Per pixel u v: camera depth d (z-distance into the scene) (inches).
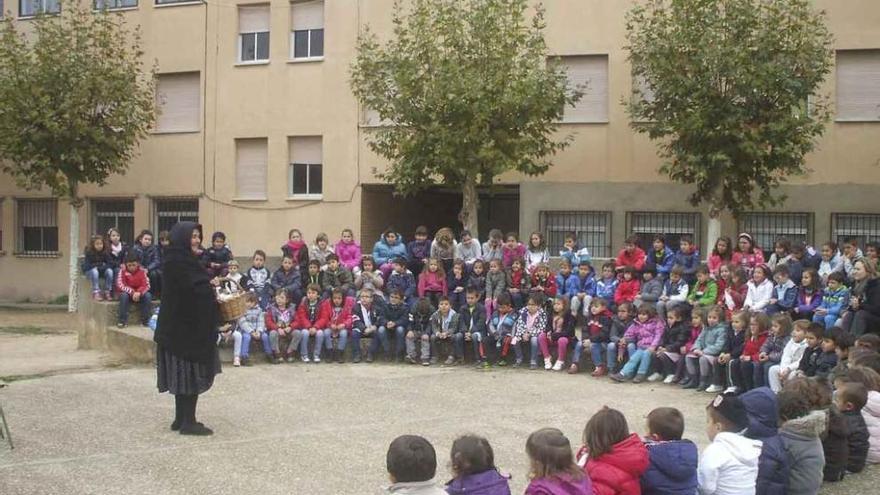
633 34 770.8
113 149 905.5
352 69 826.8
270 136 940.0
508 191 928.9
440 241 655.8
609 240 815.7
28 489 292.4
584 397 472.1
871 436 344.5
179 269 362.6
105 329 618.2
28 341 696.4
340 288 597.9
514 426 398.3
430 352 586.2
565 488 205.6
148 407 423.5
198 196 971.3
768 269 561.3
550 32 826.8
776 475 271.0
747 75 658.2
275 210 936.3
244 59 960.9
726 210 792.3
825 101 742.5
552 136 823.1
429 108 721.0
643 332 530.9
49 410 415.2
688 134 681.6
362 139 902.4
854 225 768.9
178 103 982.4
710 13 679.7
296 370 550.6
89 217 1032.8
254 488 298.7
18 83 878.4
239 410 424.2
